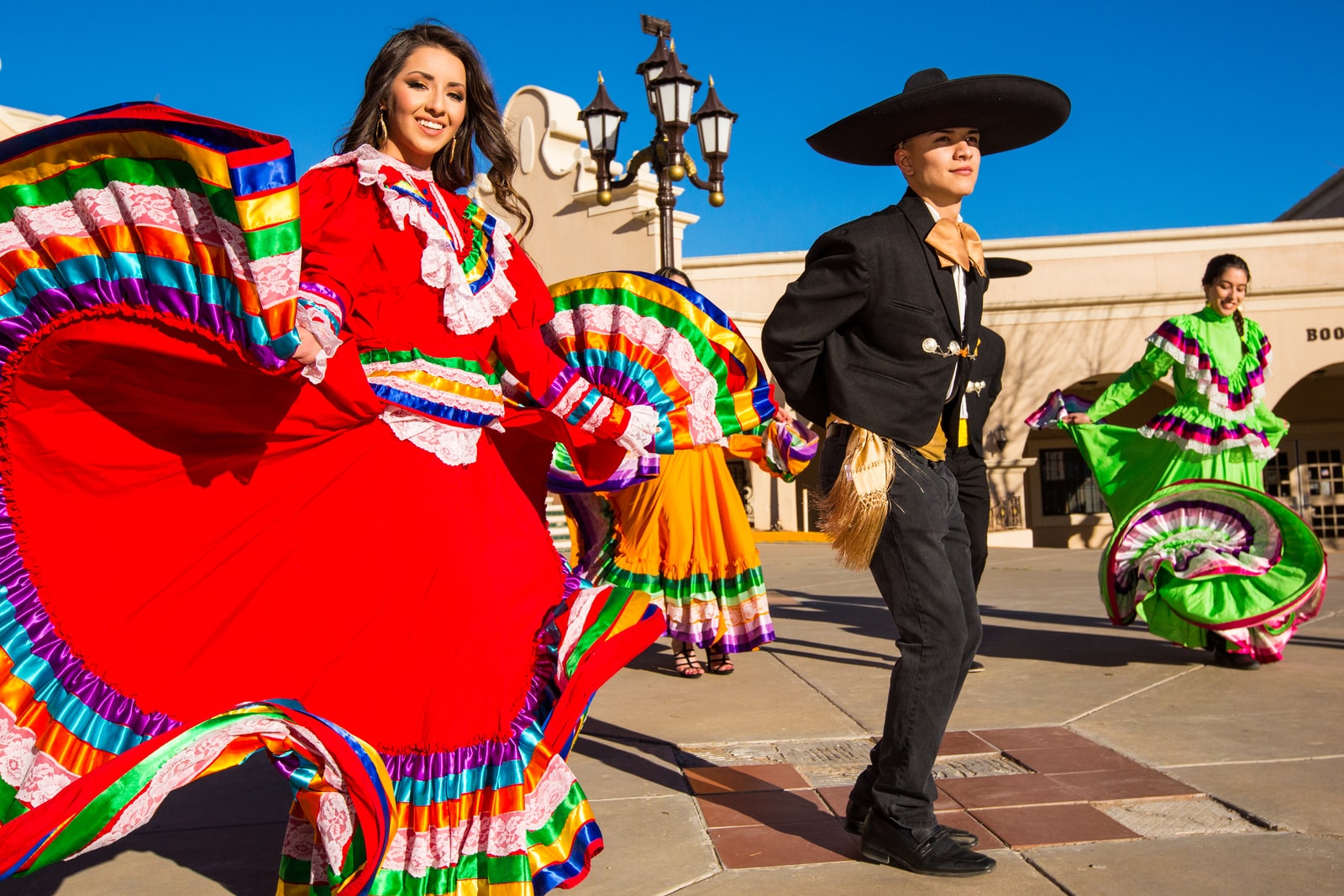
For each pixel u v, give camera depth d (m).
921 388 2.57
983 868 2.48
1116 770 3.31
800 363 2.61
